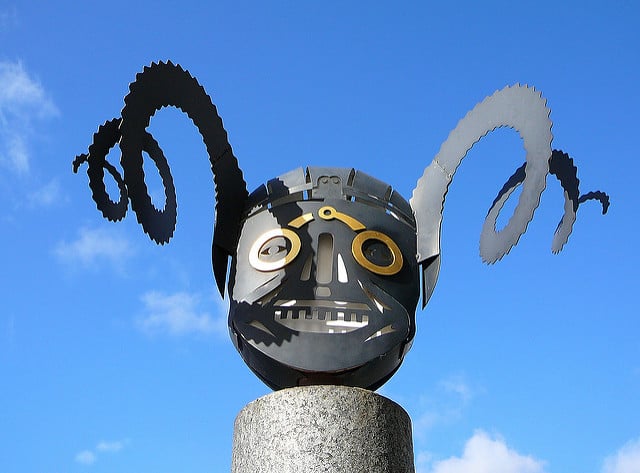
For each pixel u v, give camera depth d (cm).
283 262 988
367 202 1048
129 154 948
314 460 877
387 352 959
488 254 1055
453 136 1078
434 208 1055
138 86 956
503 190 1088
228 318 1005
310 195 1041
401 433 921
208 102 1042
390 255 1013
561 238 1138
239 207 1060
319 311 966
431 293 1025
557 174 1153
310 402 902
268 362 962
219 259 1049
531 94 998
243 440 921
